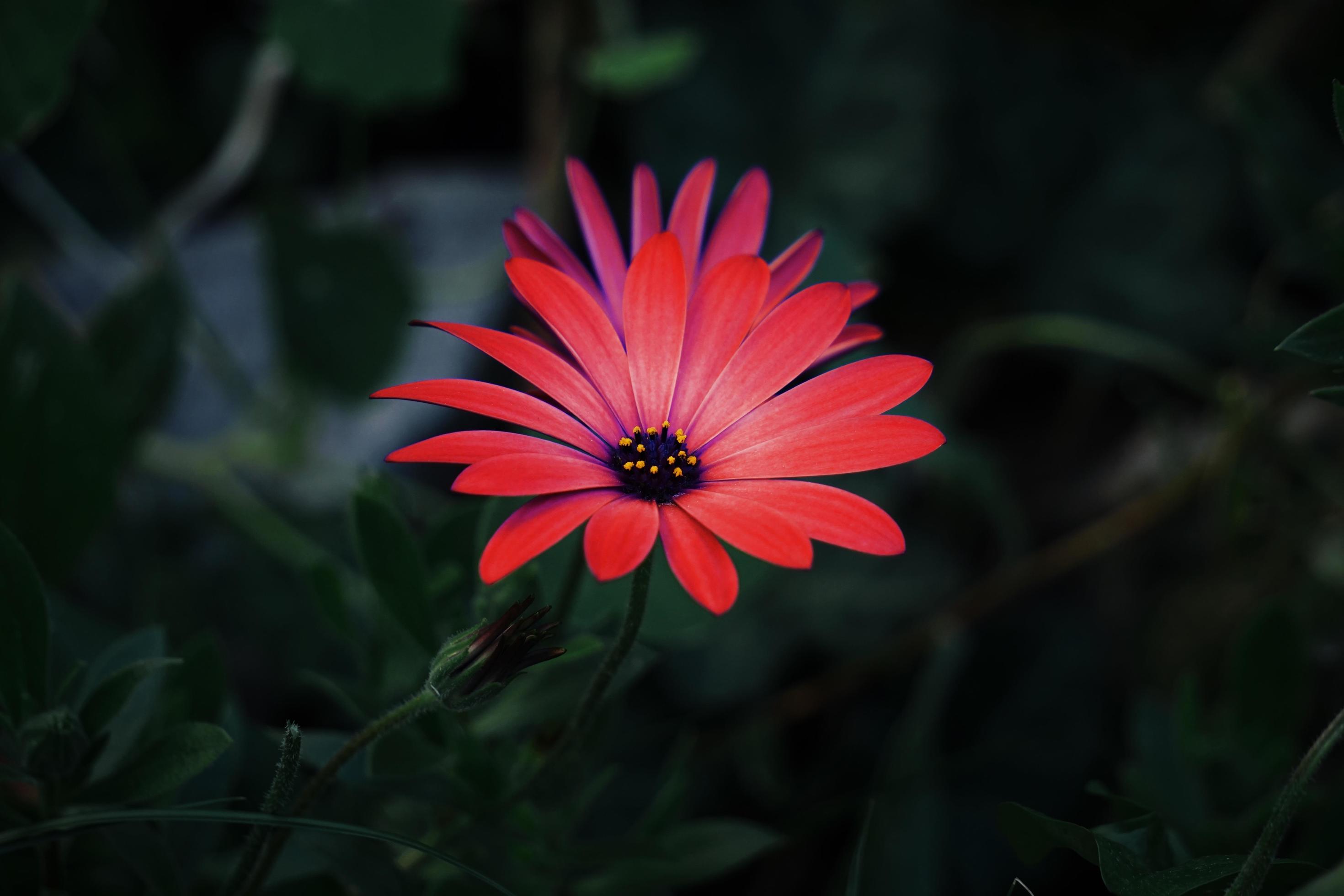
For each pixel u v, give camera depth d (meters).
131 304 0.40
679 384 0.27
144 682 0.29
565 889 0.30
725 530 0.25
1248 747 0.34
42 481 0.34
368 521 0.28
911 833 0.40
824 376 0.27
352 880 0.28
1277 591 0.48
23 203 0.55
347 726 0.43
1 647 0.27
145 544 0.45
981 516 0.55
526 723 0.29
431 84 0.45
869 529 0.25
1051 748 0.49
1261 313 0.49
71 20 0.36
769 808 0.46
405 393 0.25
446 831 0.29
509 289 0.54
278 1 0.42
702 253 0.30
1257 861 0.25
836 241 0.47
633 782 0.45
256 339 0.53
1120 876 0.25
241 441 0.48
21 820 0.27
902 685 0.49
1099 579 0.54
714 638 0.49
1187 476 0.46
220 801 0.26
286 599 0.45
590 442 0.26
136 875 0.30
